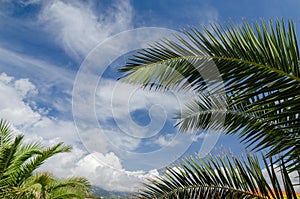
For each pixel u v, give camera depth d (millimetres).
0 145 8695
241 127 3230
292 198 2053
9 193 8523
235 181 2449
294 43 1984
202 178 2588
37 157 9117
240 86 2008
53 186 10469
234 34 2158
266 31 2064
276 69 1961
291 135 2424
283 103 1901
